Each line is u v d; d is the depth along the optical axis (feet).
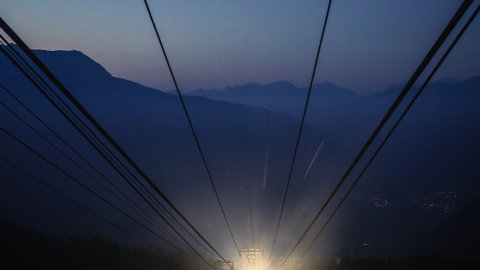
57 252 118.21
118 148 32.17
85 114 28.12
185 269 126.31
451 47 20.56
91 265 115.24
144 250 145.59
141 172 34.83
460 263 145.48
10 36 22.82
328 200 36.94
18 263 102.78
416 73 21.13
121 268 117.08
